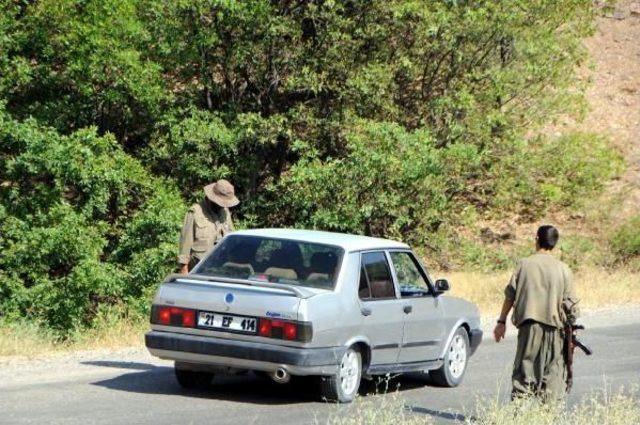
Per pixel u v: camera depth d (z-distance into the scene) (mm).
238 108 41844
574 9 45031
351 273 16859
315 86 41000
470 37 43156
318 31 42000
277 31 40938
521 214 53781
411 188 40906
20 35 38469
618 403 15602
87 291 34000
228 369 16359
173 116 40656
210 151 40719
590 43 72125
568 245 49938
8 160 36812
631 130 63938
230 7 39250
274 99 43594
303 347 15664
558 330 15164
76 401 16047
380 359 17375
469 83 44219
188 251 19844
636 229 52156
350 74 41719
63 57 39000
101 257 38562
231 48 41312
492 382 20359
